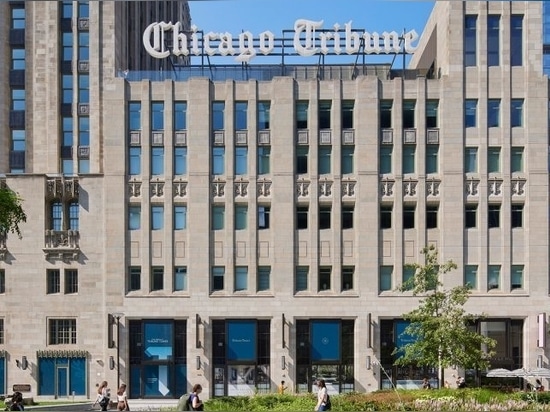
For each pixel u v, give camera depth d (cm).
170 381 5744
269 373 5738
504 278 5734
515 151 5872
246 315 5756
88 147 7312
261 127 5938
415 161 5875
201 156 5881
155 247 5859
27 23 7362
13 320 5872
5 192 3903
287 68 6303
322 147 5922
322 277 5828
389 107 5925
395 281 5762
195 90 5919
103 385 3888
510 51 5897
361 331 5712
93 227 5941
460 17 5897
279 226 5803
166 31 6544
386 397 3744
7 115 7288
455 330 4362
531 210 5778
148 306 5775
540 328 5603
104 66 7269
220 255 5838
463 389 4022
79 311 5866
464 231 5781
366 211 5803
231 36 6141
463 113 5856
